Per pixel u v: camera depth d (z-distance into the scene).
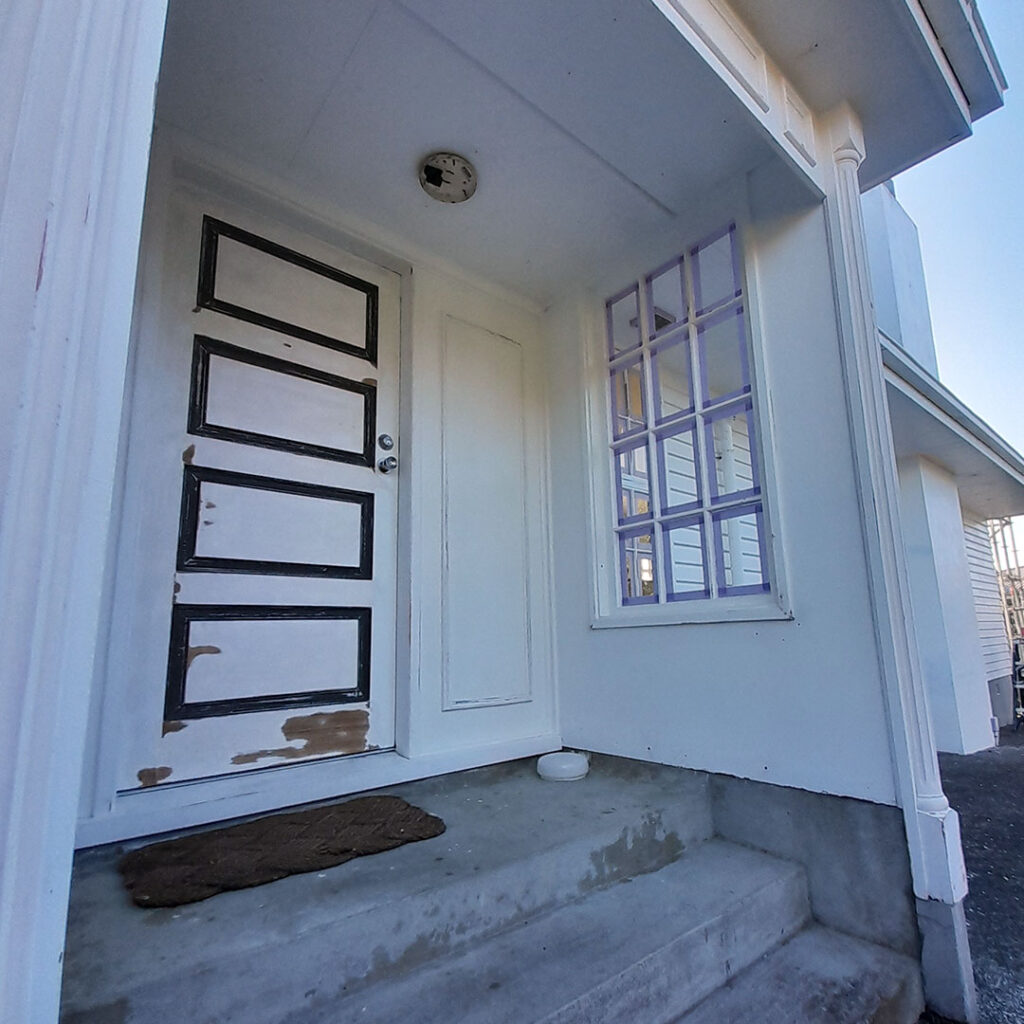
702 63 1.46
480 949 1.20
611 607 2.31
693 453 2.11
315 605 1.89
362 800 1.72
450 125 1.79
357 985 1.04
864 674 1.59
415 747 1.96
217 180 1.84
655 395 2.28
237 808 1.54
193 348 1.77
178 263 1.77
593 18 1.48
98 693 1.42
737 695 1.84
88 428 0.56
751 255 1.99
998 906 2.08
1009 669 7.94
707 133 1.86
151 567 1.58
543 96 1.70
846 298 1.75
